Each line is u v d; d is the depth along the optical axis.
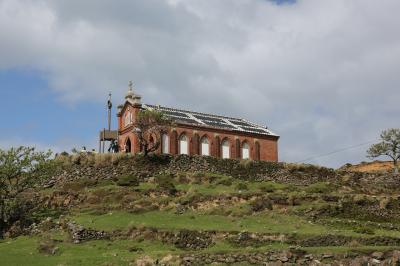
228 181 70.88
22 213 59.66
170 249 47.28
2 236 55.50
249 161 77.06
